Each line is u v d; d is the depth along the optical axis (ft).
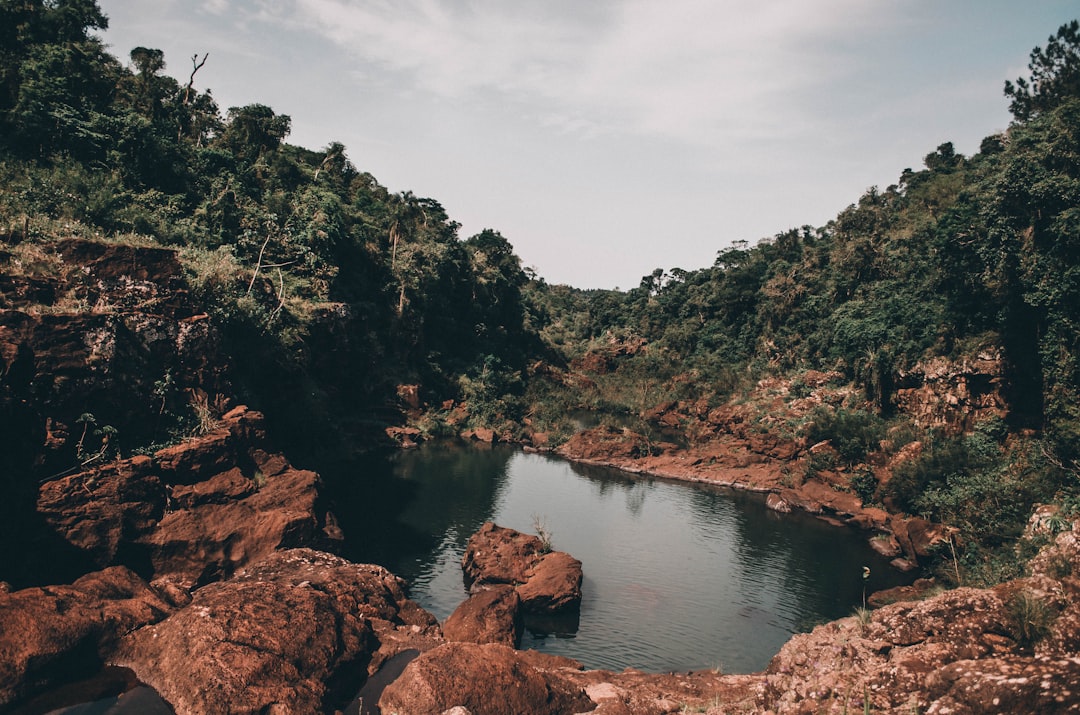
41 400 80.59
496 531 113.39
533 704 47.67
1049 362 137.80
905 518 137.90
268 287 158.10
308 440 159.43
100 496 80.48
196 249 147.95
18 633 49.37
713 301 365.61
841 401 212.64
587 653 83.10
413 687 45.29
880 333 202.80
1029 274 141.90
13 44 161.07
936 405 165.58
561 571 98.37
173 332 101.81
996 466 134.82
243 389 120.06
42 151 145.28
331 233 225.15
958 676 29.43
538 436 234.99
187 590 69.56
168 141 185.57
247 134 274.36
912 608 39.73
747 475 186.39
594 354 404.36
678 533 136.87
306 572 73.72
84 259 96.68
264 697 45.65
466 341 321.11
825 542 134.31
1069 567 35.99
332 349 202.28
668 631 90.48
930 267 206.18
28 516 74.90
